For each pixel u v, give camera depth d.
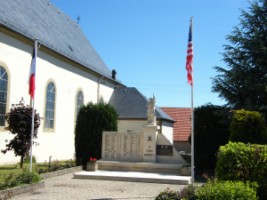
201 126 17.98
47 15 29.09
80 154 19.19
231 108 18.73
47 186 12.40
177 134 39.72
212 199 7.02
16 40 19.45
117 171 16.47
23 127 16.75
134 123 32.84
